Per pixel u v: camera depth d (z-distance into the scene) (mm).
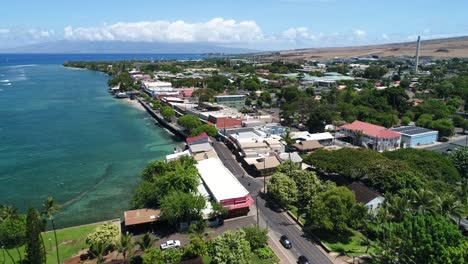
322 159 102625
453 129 156000
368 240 73312
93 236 67938
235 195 84812
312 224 79688
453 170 96000
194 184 85812
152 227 78938
